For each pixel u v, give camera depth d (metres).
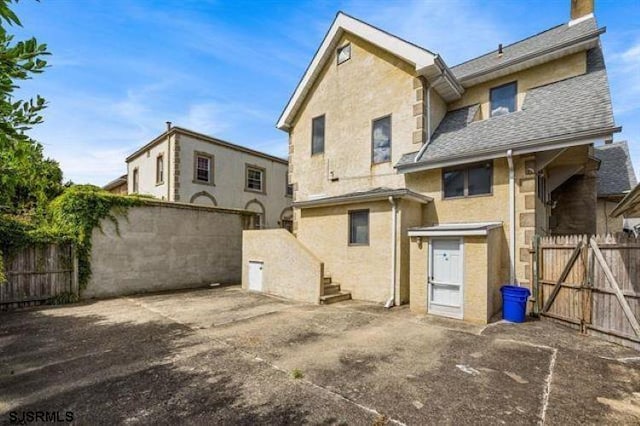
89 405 3.49
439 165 9.11
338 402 3.55
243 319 7.27
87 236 9.80
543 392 3.80
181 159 16.88
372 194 9.12
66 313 7.89
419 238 7.93
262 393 3.75
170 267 11.83
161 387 3.90
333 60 12.79
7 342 5.64
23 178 3.64
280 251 10.43
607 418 3.26
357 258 9.73
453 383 4.04
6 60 2.24
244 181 20.23
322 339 5.80
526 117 8.77
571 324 6.45
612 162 13.66
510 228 8.17
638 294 5.21
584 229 11.17
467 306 7.11
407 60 10.30
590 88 8.42
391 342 5.64
